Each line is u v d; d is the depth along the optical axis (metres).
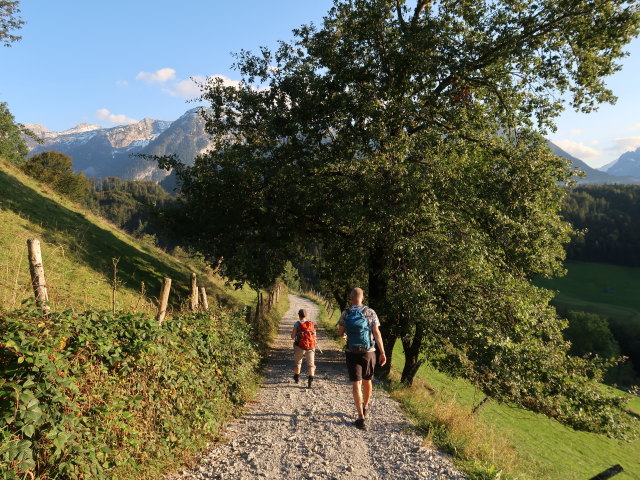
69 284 10.30
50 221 16.11
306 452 5.39
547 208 15.73
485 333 11.79
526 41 15.09
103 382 4.21
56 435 3.29
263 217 15.24
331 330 28.75
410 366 15.47
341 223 14.95
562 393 11.54
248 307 14.43
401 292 12.56
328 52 16.16
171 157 16.61
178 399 5.50
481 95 17.17
